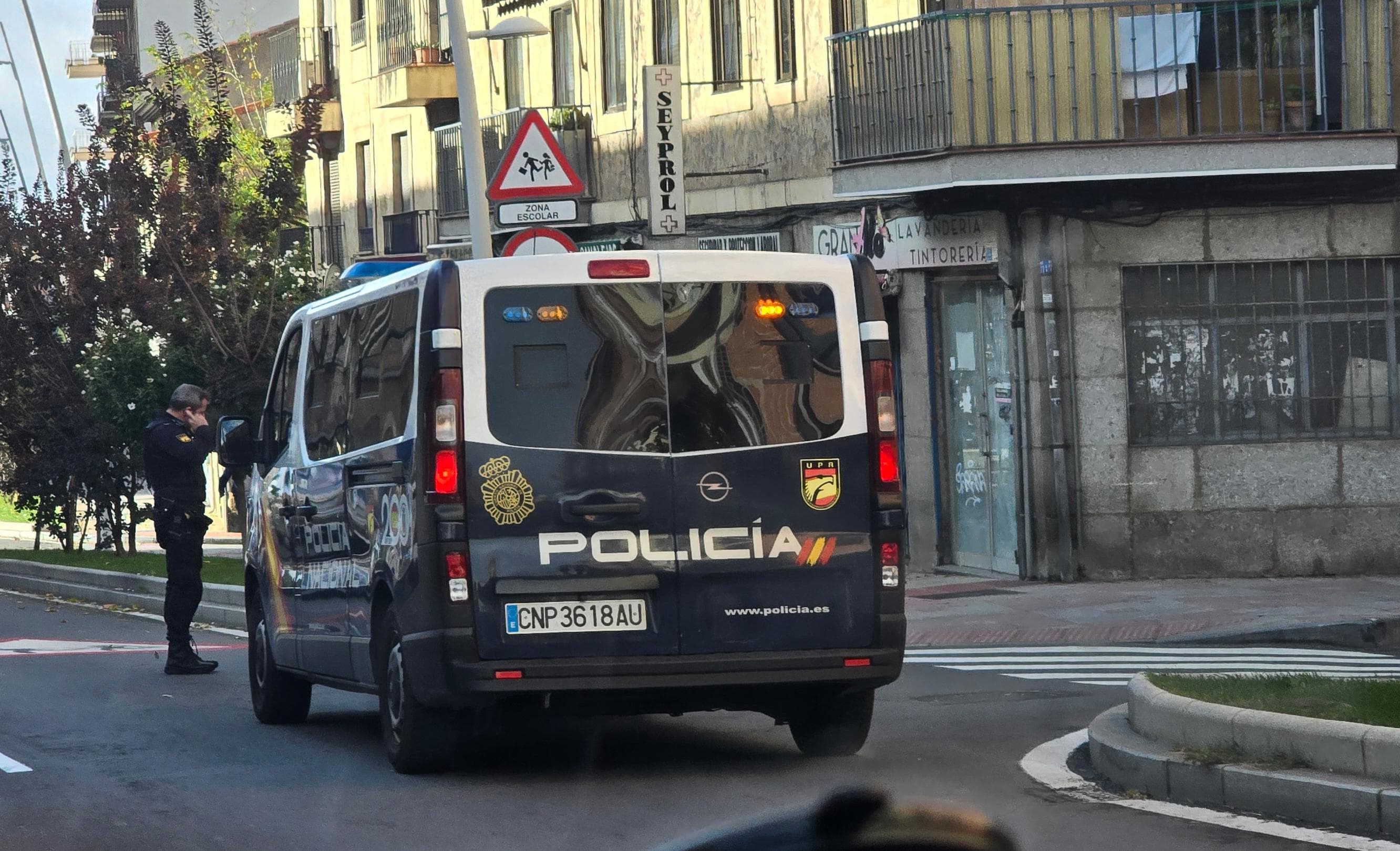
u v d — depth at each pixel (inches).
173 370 1013.2
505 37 729.6
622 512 350.6
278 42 1734.7
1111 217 754.8
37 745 421.7
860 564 359.9
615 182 1080.2
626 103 1068.5
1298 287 755.4
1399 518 753.6
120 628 763.4
